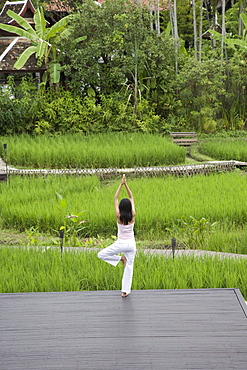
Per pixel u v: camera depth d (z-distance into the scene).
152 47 24.22
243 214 12.16
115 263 6.46
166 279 7.34
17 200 13.23
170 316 6.12
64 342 5.52
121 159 18.61
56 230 11.68
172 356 5.21
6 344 5.49
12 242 11.04
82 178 15.77
